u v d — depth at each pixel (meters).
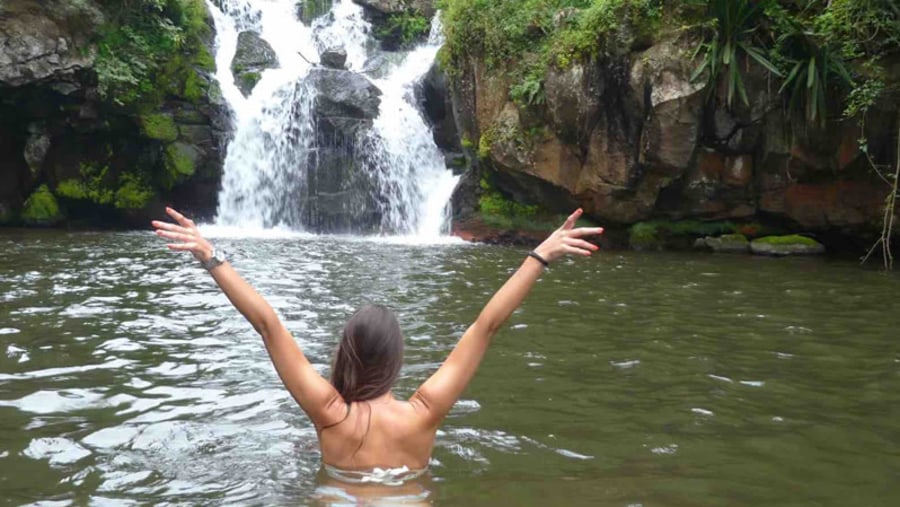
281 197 18.11
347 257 12.57
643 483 3.64
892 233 13.46
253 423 4.38
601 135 14.40
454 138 18.14
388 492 3.24
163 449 3.95
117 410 4.63
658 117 13.49
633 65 13.78
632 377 5.65
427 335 6.90
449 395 3.30
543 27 15.49
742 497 3.50
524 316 7.90
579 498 3.42
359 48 21.28
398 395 5.05
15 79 15.40
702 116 13.69
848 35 12.61
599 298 9.01
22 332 6.70
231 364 5.75
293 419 4.46
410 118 18.41
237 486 3.42
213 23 19.59
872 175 13.29
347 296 8.83
